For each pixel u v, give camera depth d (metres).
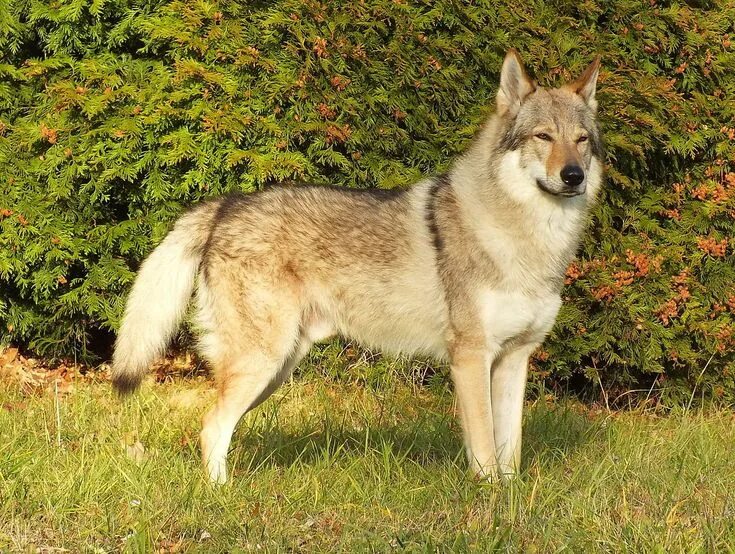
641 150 12.97
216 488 8.88
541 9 13.38
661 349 13.30
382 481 9.20
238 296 9.48
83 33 13.41
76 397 12.24
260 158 12.63
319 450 10.48
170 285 9.85
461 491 8.93
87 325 14.48
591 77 9.59
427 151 13.35
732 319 13.65
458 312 9.29
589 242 13.36
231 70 12.88
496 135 9.45
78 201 13.32
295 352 9.92
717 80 13.78
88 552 7.50
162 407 11.98
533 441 11.07
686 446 10.77
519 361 9.64
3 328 14.30
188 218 9.95
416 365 13.82
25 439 9.97
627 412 13.48
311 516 8.48
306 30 12.75
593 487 9.08
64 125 13.04
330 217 9.59
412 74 12.99
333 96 12.82
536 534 7.98
